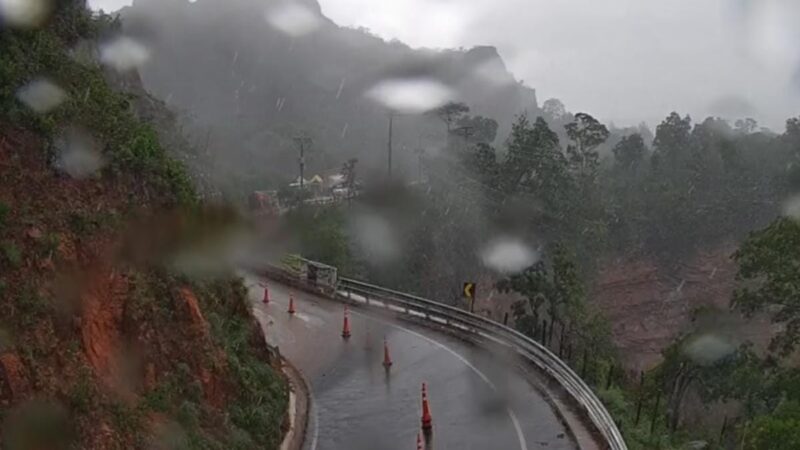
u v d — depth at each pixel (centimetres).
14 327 859
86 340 956
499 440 1384
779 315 2528
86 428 856
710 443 2111
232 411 1202
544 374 1714
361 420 1484
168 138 2739
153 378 1052
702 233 6234
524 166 4844
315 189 4950
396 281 3809
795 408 2020
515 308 3594
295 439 1357
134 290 1086
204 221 1380
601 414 1371
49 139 1100
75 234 1030
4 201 980
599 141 5603
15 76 1128
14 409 786
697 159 6544
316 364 1833
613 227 5909
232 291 1488
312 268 2611
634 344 5925
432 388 1662
